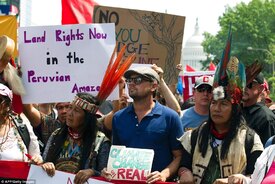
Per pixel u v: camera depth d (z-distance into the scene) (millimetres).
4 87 6551
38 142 7230
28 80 7438
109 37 7418
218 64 6297
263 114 7707
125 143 6758
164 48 8422
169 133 6723
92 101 6660
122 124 6805
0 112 6527
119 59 6797
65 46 7418
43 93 7418
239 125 6254
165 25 8398
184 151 6438
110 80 6750
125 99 7289
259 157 5887
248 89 7672
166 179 6523
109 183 6359
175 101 7629
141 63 8359
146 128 6715
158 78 6809
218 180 6016
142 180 6297
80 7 9141
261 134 7688
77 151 6656
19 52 7465
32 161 6492
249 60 90125
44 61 7426
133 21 8336
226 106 6211
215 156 6262
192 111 8078
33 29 7441
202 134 6336
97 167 6609
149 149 6547
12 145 6582
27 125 6719
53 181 6461
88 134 6676
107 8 8305
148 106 6773
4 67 7070
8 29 8359
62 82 7406
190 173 6309
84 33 7402
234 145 6211
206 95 7914
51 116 8258
